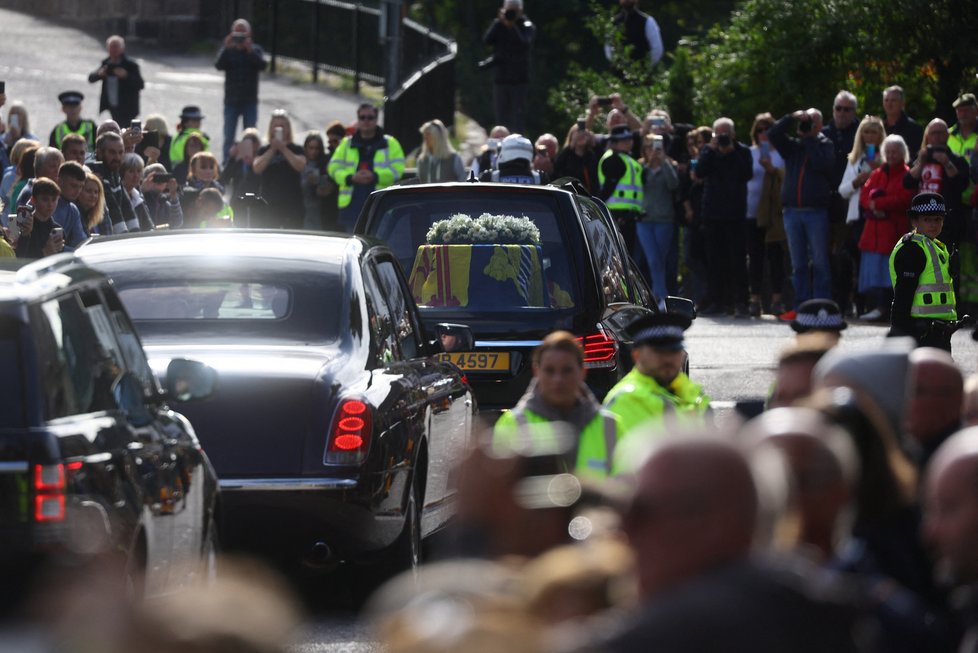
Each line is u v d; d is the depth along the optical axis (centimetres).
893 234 6581
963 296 6756
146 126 7331
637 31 10356
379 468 2577
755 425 1319
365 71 11519
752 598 943
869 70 8875
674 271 7519
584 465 2158
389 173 6912
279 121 7019
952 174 6550
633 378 2367
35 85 10725
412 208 3731
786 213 6938
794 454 1281
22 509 1767
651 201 7250
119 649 735
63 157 4991
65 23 13038
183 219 5838
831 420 1463
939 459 1327
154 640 734
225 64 8931
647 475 966
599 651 927
